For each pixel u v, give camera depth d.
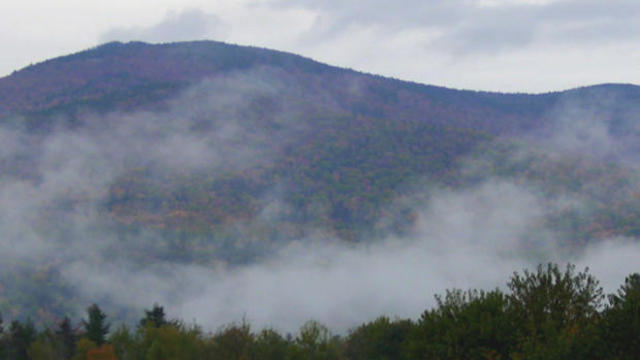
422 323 20.20
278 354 32.56
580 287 18.92
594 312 17.86
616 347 15.95
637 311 16.27
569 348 16.22
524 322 18.69
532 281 19.27
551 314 18.55
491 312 19.23
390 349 32.06
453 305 20.06
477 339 18.44
